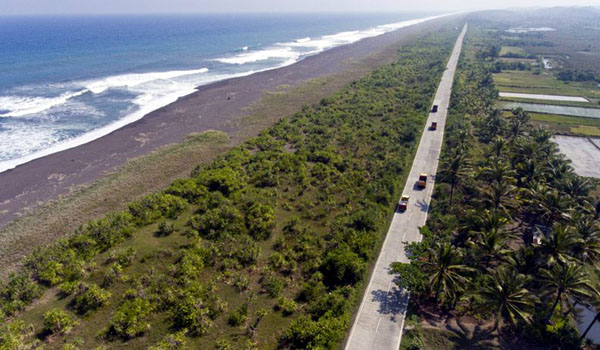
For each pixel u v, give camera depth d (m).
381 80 154.25
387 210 63.62
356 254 51.12
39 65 159.12
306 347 38.00
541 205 51.28
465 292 41.91
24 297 43.97
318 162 82.44
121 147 88.56
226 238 55.69
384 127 101.94
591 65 198.25
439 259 42.19
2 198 66.94
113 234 54.94
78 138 92.25
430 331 41.34
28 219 60.94
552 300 44.75
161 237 56.53
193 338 40.09
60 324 40.06
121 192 69.81
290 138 96.31
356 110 117.88
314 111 118.06
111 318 41.94
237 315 42.31
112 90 131.50
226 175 72.25
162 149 88.06
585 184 55.62
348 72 177.50
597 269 42.69
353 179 74.75
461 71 169.88
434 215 61.00
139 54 198.88
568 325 41.94
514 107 125.81
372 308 44.31
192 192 67.62
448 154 81.75
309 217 63.50
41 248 53.28
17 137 90.62
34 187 70.69
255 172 77.00
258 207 62.34
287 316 43.50
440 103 126.44
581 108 126.81
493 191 52.50
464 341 40.34
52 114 106.06
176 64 180.38
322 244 54.94
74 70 154.62
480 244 45.75
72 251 51.09
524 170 61.72
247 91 139.88
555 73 177.00
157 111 113.94
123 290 46.16
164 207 63.00
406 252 53.84
